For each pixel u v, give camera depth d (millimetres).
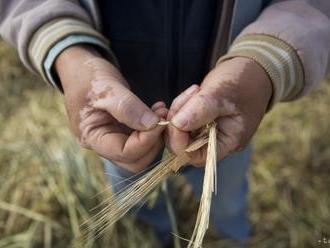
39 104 1188
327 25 443
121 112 367
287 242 969
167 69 545
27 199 980
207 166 370
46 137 1086
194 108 355
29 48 471
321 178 1053
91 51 449
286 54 406
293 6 451
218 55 522
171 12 499
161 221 876
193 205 999
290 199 1021
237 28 478
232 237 913
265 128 1125
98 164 1006
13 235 943
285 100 470
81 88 402
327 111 1155
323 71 452
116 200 420
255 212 1003
